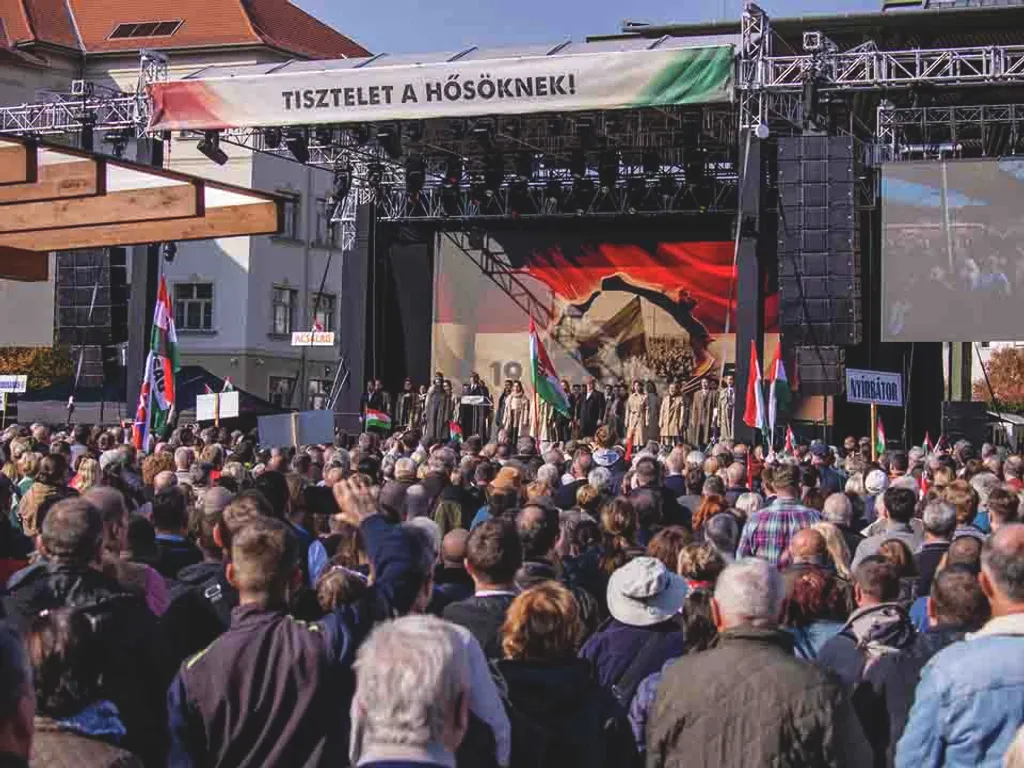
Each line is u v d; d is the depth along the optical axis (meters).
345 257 31.78
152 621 5.20
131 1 50.38
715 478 10.90
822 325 24.61
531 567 6.53
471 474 13.66
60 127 28.67
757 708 4.52
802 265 24.70
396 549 4.96
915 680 5.38
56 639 3.98
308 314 50.91
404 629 3.28
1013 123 27.50
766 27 24.25
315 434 19.12
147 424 18.48
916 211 24.94
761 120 24.50
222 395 21.20
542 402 32.31
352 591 5.39
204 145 27.88
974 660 4.52
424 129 29.14
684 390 32.53
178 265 48.78
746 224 25.45
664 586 5.89
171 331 18.83
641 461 10.52
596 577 7.40
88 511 5.23
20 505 9.50
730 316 32.38
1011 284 24.58
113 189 11.07
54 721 3.97
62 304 30.00
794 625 6.25
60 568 5.14
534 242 33.47
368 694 3.20
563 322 33.31
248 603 4.73
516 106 24.86
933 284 24.84
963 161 24.78
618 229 33.03
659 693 4.73
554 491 11.34
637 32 33.06
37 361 43.62
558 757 4.75
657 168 30.84
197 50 48.75
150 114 27.03
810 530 6.92
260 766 4.51
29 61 47.16
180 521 7.33
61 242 12.29
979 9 27.06
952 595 5.54
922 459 16.69
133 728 4.95
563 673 4.86
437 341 33.97
